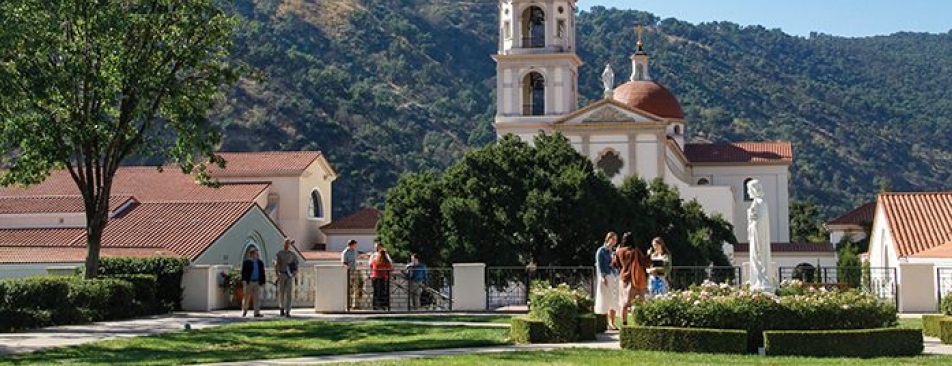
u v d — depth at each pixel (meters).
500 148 55.25
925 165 195.38
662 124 70.31
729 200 70.50
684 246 54.75
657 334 20.08
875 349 19.48
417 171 138.00
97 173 33.19
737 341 19.72
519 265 51.59
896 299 33.03
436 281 34.62
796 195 167.00
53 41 30.66
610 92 74.38
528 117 73.06
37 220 54.06
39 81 29.61
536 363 17.41
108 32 31.25
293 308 36.06
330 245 78.25
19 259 44.78
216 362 18.70
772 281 26.69
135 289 31.89
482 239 51.06
